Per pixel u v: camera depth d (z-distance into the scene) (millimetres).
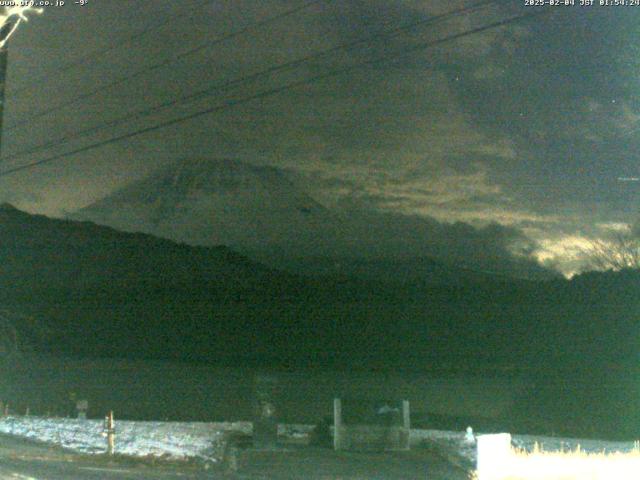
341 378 41188
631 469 14891
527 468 15016
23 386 36781
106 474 14477
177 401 33844
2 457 16156
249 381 40469
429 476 15992
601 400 29484
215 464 16906
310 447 20516
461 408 31953
